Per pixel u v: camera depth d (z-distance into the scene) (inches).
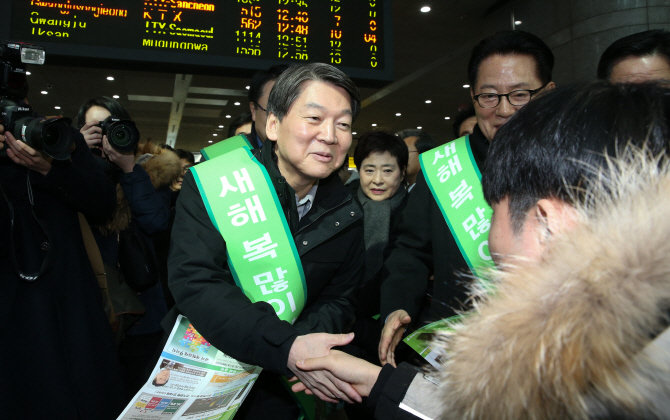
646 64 54.0
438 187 55.5
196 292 38.0
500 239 21.1
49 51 131.4
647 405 13.2
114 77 311.0
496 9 243.8
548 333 14.5
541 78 51.4
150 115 437.1
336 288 49.5
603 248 14.6
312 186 48.4
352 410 58.4
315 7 152.1
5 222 44.0
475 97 54.5
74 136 49.1
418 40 283.3
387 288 55.4
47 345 44.2
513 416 15.0
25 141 43.5
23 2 131.3
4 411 41.5
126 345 73.0
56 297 46.4
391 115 474.6
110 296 64.9
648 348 13.5
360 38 154.7
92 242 56.0
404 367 28.8
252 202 43.3
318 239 45.7
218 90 345.7
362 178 86.4
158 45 139.0
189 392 37.6
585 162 17.1
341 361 33.0
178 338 38.2
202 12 143.2
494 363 15.6
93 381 46.8
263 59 146.2
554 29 205.6
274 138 44.2
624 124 17.0
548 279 15.5
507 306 16.2
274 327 35.5
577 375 13.9
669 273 13.6
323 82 41.2
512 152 19.9
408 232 59.4
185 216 43.2
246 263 43.1
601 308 13.9
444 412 17.9
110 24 136.3
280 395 46.6
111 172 66.7
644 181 15.7
